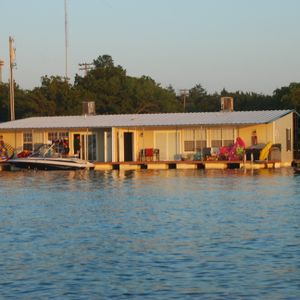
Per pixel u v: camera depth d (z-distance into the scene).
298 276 25.55
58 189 59.94
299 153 95.56
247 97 158.38
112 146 87.31
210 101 194.25
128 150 88.94
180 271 26.56
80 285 24.83
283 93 137.00
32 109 133.75
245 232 34.56
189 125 84.31
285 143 88.12
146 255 29.34
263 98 146.12
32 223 38.56
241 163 82.12
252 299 22.98
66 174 78.81
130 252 30.02
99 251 30.31
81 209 44.94
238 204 46.84
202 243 31.80
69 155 86.38
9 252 30.22
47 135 91.00
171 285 24.67
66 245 31.77
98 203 48.41
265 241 31.98
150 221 38.94
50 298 23.36
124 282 25.17
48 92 136.88
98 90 149.25
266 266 27.06
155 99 157.88
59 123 91.56
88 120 92.94
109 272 26.58
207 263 27.72
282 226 36.38
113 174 77.56
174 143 86.88
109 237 33.75
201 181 66.44
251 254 29.22
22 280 25.53
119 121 90.19
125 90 152.00
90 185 63.59
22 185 64.56
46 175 77.75
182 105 178.62
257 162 81.62
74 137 89.94
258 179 68.19
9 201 50.47
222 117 87.56
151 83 164.00
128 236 33.97
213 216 40.78
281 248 30.31
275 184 62.28
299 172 77.19
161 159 87.44
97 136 89.00
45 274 26.38
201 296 23.41
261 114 87.44
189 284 24.77
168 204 47.34
